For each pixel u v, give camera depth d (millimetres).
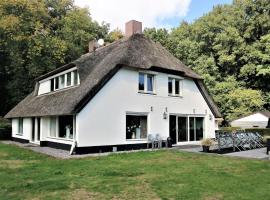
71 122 19062
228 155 16031
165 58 23531
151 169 11789
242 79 44906
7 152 18250
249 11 46375
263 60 40750
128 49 20984
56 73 23641
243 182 9422
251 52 42031
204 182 9445
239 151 18453
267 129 34281
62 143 19906
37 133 24438
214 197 7824
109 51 22938
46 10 40875
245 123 40094
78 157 15734
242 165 12602
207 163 13242
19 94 38188
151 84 21969
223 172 11055
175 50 45375
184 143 23828
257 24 44906
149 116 21203
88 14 46375
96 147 17938
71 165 12922
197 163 13266
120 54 20328
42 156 16297
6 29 34250
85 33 43156
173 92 23453
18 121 29453
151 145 21094
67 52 40500
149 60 21297
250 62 42562
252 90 41031
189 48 44938
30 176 10555
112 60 19984
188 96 24547
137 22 24766
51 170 11750
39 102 24578
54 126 21750
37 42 36000
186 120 24250
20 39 34781
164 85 22562
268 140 16609
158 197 7891
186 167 12227
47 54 37875
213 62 43156
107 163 13359
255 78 44906
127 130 19875
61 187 8867
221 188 8688
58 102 20000
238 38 43312
